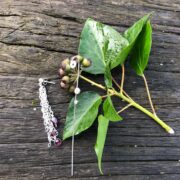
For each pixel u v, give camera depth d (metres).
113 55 0.18
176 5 0.21
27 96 0.18
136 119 0.19
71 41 0.19
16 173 0.18
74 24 0.19
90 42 0.18
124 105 0.19
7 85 0.18
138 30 0.18
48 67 0.18
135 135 0.19
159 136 0.20
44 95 0.18
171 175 0.20
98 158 0.17
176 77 0.21
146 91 0.20
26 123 0.18
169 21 0.21
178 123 0.20
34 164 0.18
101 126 0.17
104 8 0.20
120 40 0.18
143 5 0.21
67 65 0.17
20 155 0.18
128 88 0.20
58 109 0.18
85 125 0.18
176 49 0.21
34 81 0.18
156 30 0.21
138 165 0.19
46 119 0.18
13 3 0.18
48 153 0.18
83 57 0.18
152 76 0.20
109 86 0.18
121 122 0.19
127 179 0.19
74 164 0.18
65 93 0.19
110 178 0.19
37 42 0.18
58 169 0.18
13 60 0.18
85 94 0.18
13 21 0.18
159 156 0.20
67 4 0.19
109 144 0.19
